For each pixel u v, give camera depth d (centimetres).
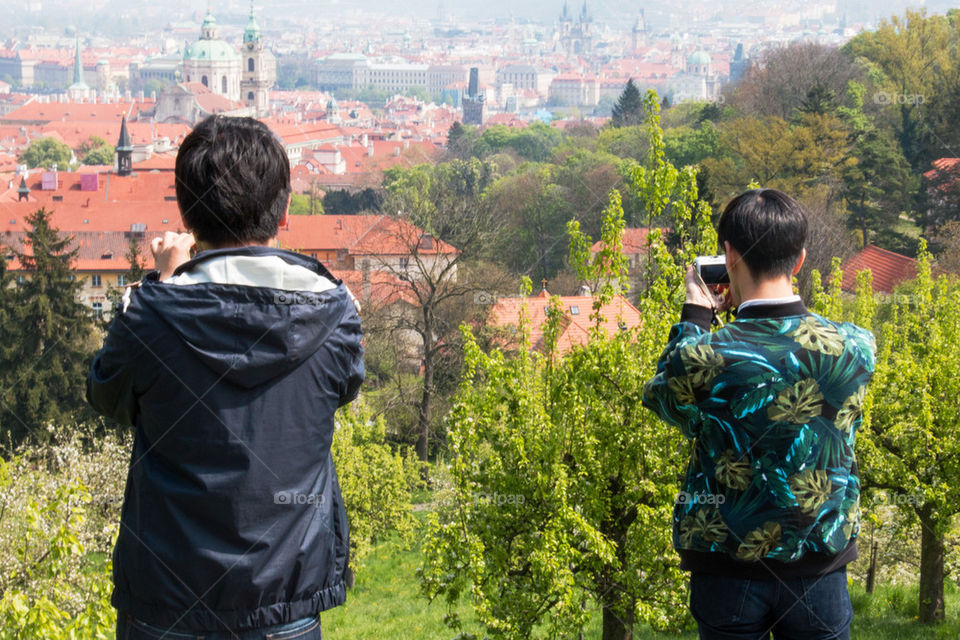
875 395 1470
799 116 7412
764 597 349
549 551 958
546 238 8575
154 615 296
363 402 3459
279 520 298
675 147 9338
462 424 1048
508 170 12769
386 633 1995
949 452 1430
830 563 350
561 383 1011
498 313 3853
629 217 8062
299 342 300
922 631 1498
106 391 302
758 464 345
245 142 310
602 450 997
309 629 306
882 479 1446
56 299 5212
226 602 291
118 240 10044
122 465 2725
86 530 2047
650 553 950
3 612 746
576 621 977
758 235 362
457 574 1022
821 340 351
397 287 3962
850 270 4875
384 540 3152
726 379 347
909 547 1967
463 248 3925
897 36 9044
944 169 6656
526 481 1030
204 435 295
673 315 968
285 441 301
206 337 292
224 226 308
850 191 6738
